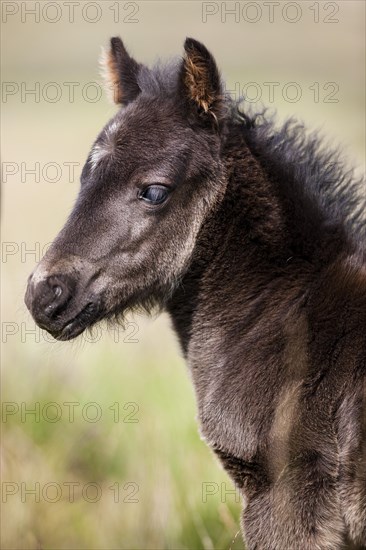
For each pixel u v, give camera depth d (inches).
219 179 650.8
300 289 629.6
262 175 646.5
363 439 584.1
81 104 2952.8
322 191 658.2
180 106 657.6
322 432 591.8
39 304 631.2
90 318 648.4
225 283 650.8
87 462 942.4
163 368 1051.9
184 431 907.4
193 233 652.7
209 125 655.8
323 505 586.9
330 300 615.5
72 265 633.6
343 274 622.5
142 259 647.1
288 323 619.5
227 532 756.0
